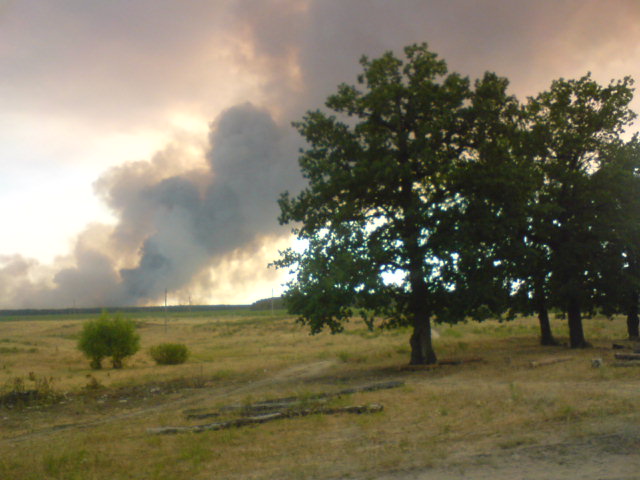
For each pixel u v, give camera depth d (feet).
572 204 93.71
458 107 83.05
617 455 28.07
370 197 83.25
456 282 80.33
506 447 31.89
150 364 138.00
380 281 77.97
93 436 46.32
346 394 58.95
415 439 36.11
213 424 45.70
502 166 78.48
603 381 55.93
